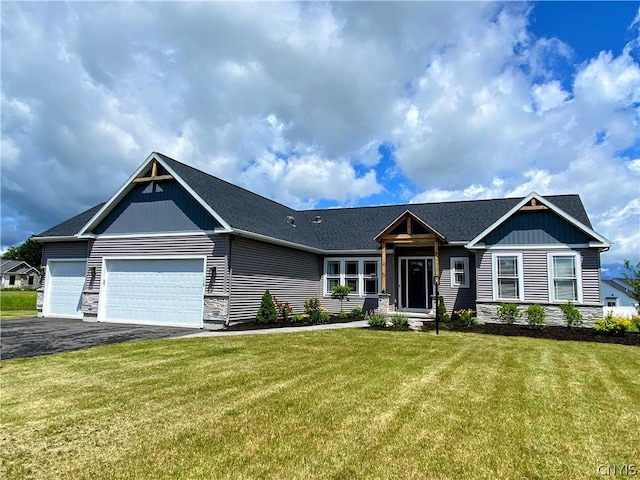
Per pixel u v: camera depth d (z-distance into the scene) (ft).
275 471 12.13
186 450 13.57
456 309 57.72
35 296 98.63
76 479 11.71
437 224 63.82
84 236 54.80
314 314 51.13
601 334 41.52
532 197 48.91
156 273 50.93
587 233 46.37
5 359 28.40
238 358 28.76
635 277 58.23
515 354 30.86
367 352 31.12
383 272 54.95
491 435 14.87
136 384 21.68
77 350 31.96
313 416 16.71
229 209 51.26
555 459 13.07
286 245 56.03
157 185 52.80
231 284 47.06
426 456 13.14
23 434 14.90
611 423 16.25
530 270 48.49
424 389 20.72
